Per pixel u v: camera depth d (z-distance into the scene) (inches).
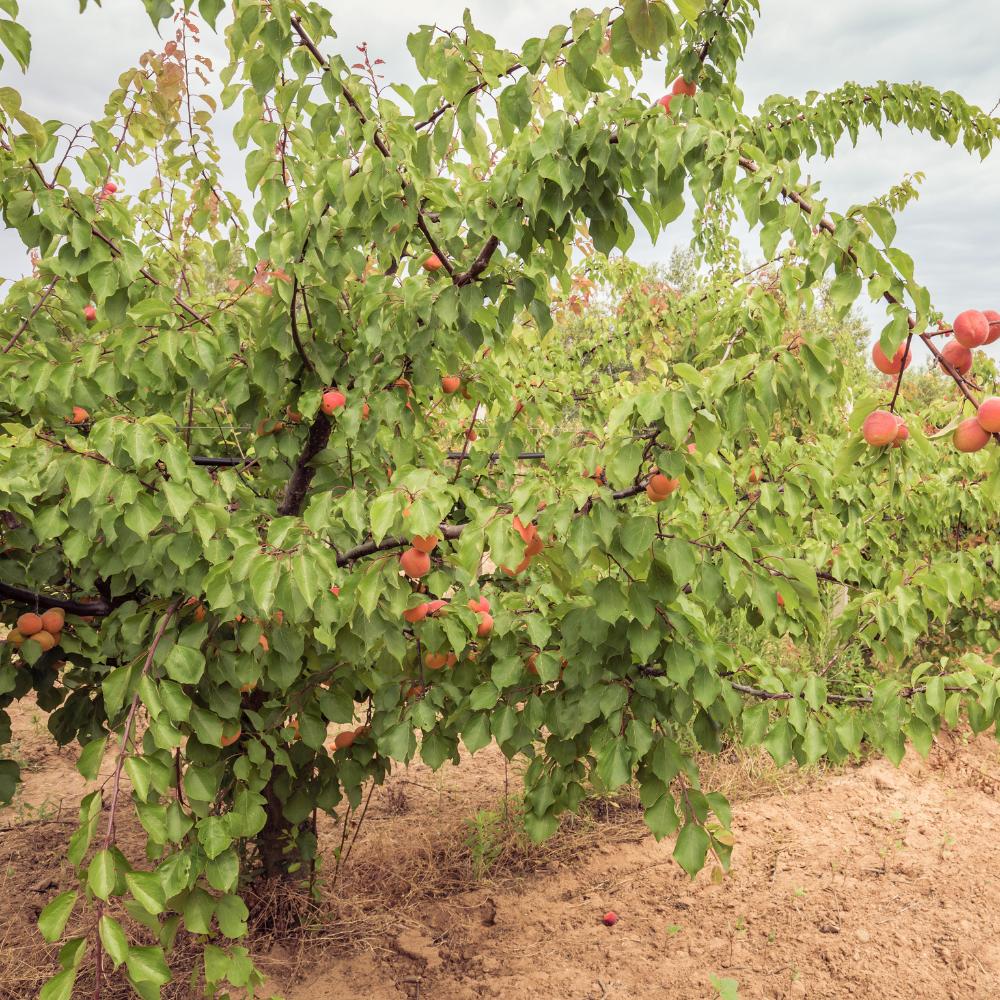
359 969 125.0
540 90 83.7
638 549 70.2
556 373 204.7
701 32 93.5
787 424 171.9
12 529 98.2
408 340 95.0
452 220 87.5
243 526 89.6
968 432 56.7
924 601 99.0
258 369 95.7
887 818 169.8
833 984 117.9
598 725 91.8
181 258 146.8
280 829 135.4
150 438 73.9
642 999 115.7
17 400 92.4
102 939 59.4
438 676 105.7
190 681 75.6
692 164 66.1
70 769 208.2
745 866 152.7
